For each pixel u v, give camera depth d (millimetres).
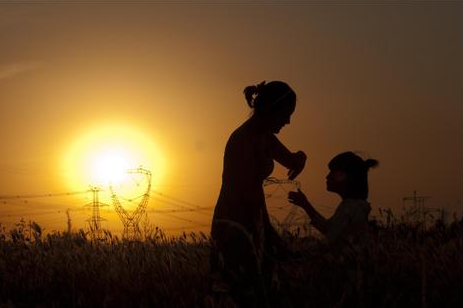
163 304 5215
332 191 6629
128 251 6820
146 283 5910
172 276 5770
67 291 6316
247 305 4918
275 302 4840
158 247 6684
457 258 4875
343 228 6062
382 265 4902
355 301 4547
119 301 5699
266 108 5863
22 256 7039
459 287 4691
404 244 5293
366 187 6492
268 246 5711
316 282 4828
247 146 5824
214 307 4656
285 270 5043
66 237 7355
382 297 4621
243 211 5766
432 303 4633
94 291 6121
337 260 4941
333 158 6676
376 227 6039
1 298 6336
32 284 6570
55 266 6754
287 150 6184
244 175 5789
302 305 4703
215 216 5867
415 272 4832
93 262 6699
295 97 5977
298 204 6078
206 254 6156
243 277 5055
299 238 6012
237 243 5668
